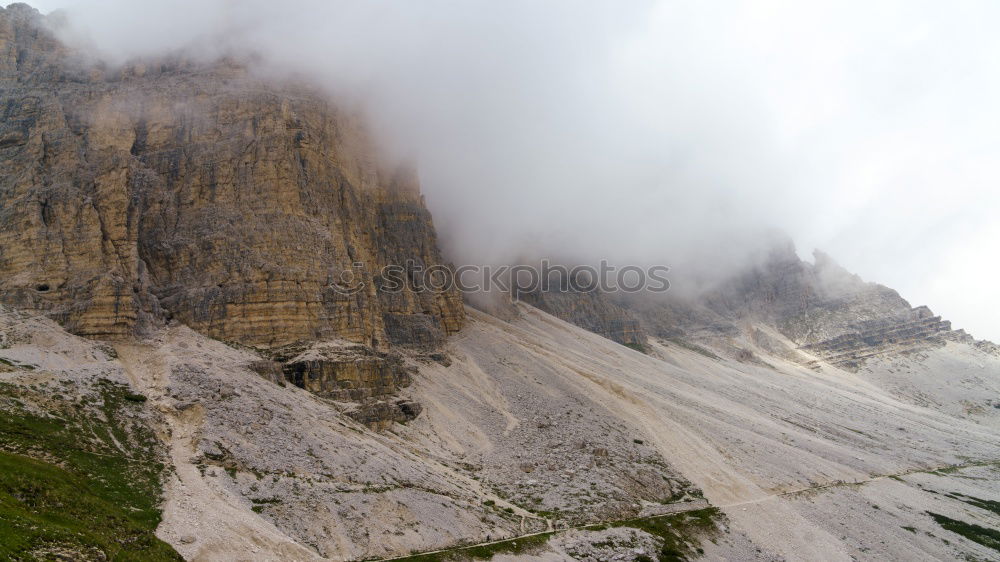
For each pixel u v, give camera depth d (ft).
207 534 221.66
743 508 432.66
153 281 428.15
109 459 251.19
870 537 430.20
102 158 440.45
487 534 304.71
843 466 583.17
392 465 338.13
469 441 452.35
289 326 436.76
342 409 398.01
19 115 447.42
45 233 394.11
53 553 162.40
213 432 293.64
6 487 190.60
